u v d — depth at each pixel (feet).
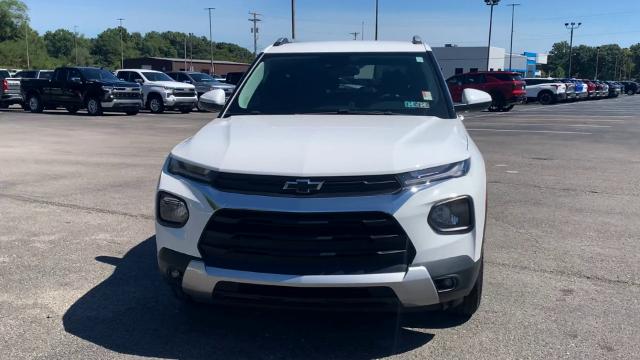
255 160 10.93
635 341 11.91
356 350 11.64
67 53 506.89
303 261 10.32
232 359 11.32
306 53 17.07
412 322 12.84
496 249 18.02
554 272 15.98
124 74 87.61
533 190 27.17
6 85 87.04
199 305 13.66
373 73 16.16
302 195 10.32
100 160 36.22
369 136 12.03
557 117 79.05
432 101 15.30
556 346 11.71
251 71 16.78
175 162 11.85
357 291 10.28
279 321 12.94
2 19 369.50
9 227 20.53
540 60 356.59
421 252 10.39
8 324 12.80
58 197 25.26
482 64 240.53
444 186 10.72
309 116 14.51
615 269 16.24
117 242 18.79
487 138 50.52
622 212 22.80
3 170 32.32
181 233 11.08
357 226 10.25
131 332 12.44
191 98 85.56
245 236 10.50
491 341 11.94
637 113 88.58
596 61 477.36
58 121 67.21
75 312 13.44
